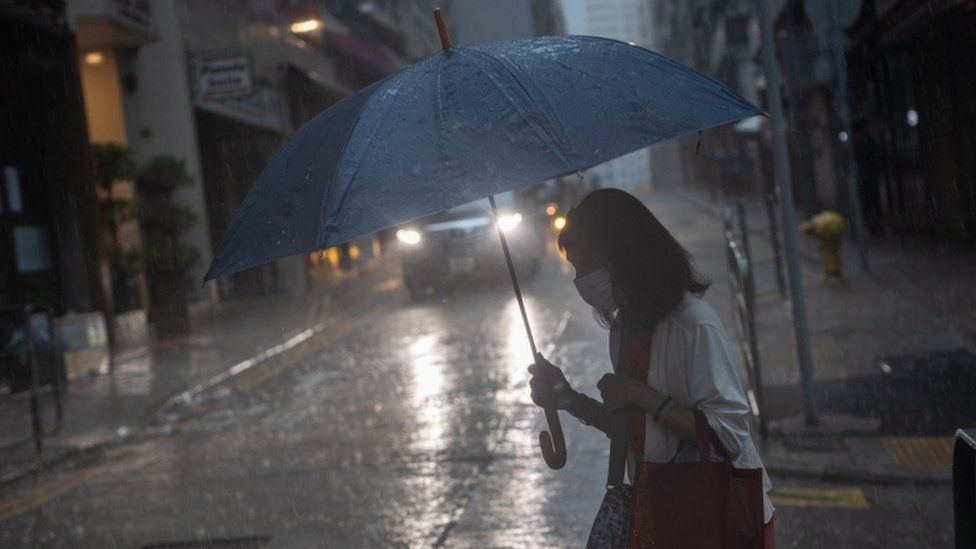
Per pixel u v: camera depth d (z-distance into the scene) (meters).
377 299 22.05
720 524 2.54
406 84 2.67
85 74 21.11
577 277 2.70
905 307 12.02
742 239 10.54
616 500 2.67
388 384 11.40
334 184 2.47
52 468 8.90
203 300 23.31
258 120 27.47
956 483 2.65
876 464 6.40
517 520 6.02
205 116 24.44
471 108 2.52
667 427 2.57
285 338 16.30
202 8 24.19
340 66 38.25
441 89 2.60
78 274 16.00
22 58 15.44
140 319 17.41
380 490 6.93
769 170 35.38
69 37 16.00
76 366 13.87
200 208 22.58
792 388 8.70
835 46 16.05
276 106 29.69
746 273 7.16
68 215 16.08
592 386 10.20
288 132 31.19
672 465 2.58
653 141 2.47
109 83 21.11
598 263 2.67
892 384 8.41
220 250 2.68
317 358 14.02
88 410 11.30
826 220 14.85
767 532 2.69
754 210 36.28
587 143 2.44
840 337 10.72
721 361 2.56
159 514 6.85
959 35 16.70
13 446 9.30
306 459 8.08
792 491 6.18
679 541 2.55
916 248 18.09
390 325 16.86
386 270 34.25
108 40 20.28
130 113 21.70
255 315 20.81
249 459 8.30
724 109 2.66
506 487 6.74
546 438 3.00
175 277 17.70
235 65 21.02
